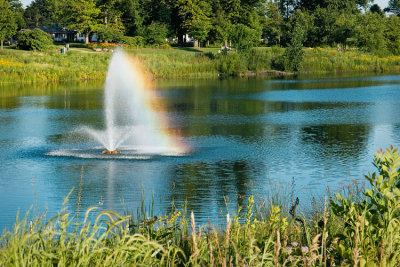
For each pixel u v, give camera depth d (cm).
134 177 1780
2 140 2598
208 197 1488
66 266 409
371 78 7338
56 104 4325
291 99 4659
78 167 1947
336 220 618
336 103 4278
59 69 7169
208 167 1944
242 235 537
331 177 1745
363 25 10575
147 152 2256
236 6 11250
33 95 5094
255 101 4528
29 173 1848
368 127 2962
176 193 1547
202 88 5966
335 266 452
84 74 7300
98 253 425
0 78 6581
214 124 3192
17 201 1468
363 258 430
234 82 6875
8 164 2006
